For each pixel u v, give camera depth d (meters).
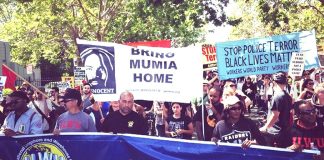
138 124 6.87
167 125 8.38
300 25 36.16
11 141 6.25
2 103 9.15
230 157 5.78
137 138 6.11
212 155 5.84
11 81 11.46
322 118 6.11
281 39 10.11
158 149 6.03
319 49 30.36
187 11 20.02
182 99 7.06
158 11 22.09
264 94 17.28
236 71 10.00
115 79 7.15
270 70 10.12
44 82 42.69
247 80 19.23
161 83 7.10
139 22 31.91
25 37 34.59
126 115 6.88
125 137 6.14
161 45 13.77
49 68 51.75
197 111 8.00
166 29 32.78
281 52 10.12
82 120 6.61
